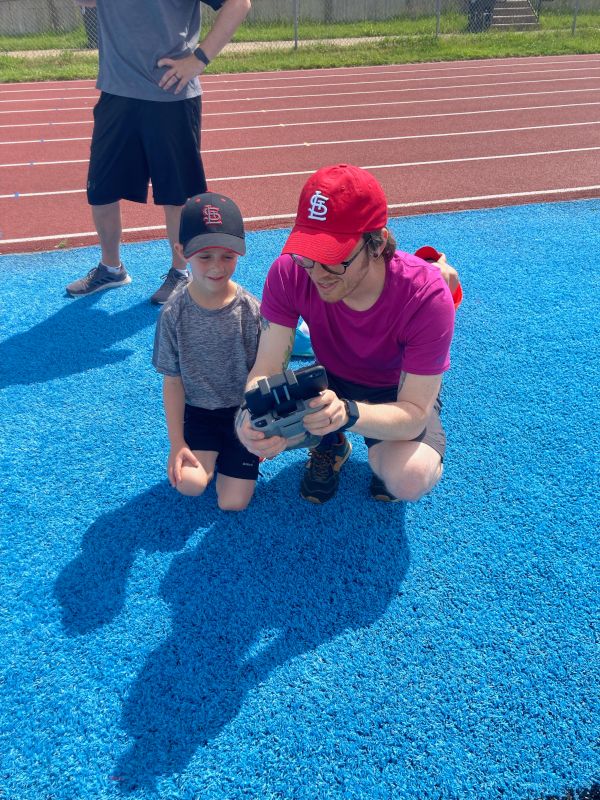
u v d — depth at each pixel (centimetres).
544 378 314
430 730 166
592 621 194
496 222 520
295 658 183
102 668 181
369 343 201
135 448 268
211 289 218
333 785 154
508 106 1028
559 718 168
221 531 227
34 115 988
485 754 161
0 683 177
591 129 855
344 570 211
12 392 304
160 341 225
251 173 673
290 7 2144
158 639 189
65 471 254
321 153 754
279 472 256
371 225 164
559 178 639
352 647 186
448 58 1568
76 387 308
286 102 1084
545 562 214
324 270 164
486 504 238
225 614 196
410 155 740
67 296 402
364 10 2188
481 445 269
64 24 2072
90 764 159
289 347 212
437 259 254
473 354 334
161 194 361
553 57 1606
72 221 532
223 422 245
